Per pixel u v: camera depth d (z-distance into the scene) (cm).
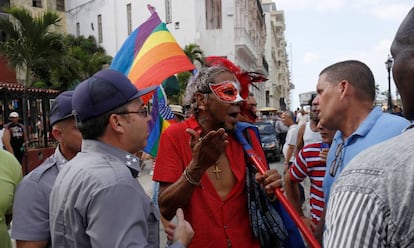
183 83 1703
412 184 101
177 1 3191
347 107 225
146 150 501
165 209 235
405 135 112
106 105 189
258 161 246
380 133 210
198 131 251
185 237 199
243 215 250
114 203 167
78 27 4438
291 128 697
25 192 243
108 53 4050
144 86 368
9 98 1463
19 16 1405
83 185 172
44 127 1562
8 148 991
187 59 383
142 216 173
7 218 284
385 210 103
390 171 105
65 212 177
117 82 193
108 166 178
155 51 383
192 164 224
